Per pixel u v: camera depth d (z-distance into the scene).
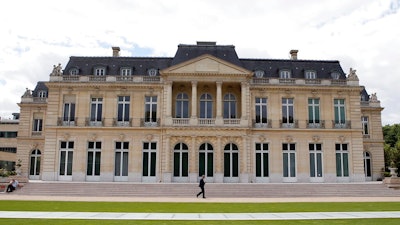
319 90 45.78
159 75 46.34
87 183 36.19
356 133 45.09
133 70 47.06
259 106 45.62
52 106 44.88
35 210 20.47
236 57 47.00
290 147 44.75
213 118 44.12
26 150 54.44
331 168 44.28
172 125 42.91
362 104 55.84
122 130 44.25
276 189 34.44
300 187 35.12
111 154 43.88
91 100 45.31
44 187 34.25
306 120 45.22
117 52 51.31
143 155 44.03
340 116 45.84
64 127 44.12
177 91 45.84
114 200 28.31
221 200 28.95
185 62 44.09
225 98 46.03
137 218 17.39
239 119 43.62
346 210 21.33
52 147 44.03
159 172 43.31
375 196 33.75
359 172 44.50
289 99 45.94
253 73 45.06
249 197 32.47
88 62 48.06
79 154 43.81
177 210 21.08
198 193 32.53
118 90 45.22
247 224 15.52
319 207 23.16
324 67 48.91
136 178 43.41
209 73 43.97
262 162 44.03
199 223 15.81
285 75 47.62
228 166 43.34
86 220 16.53
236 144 43.53
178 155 43.53
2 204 23.88
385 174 53.47
